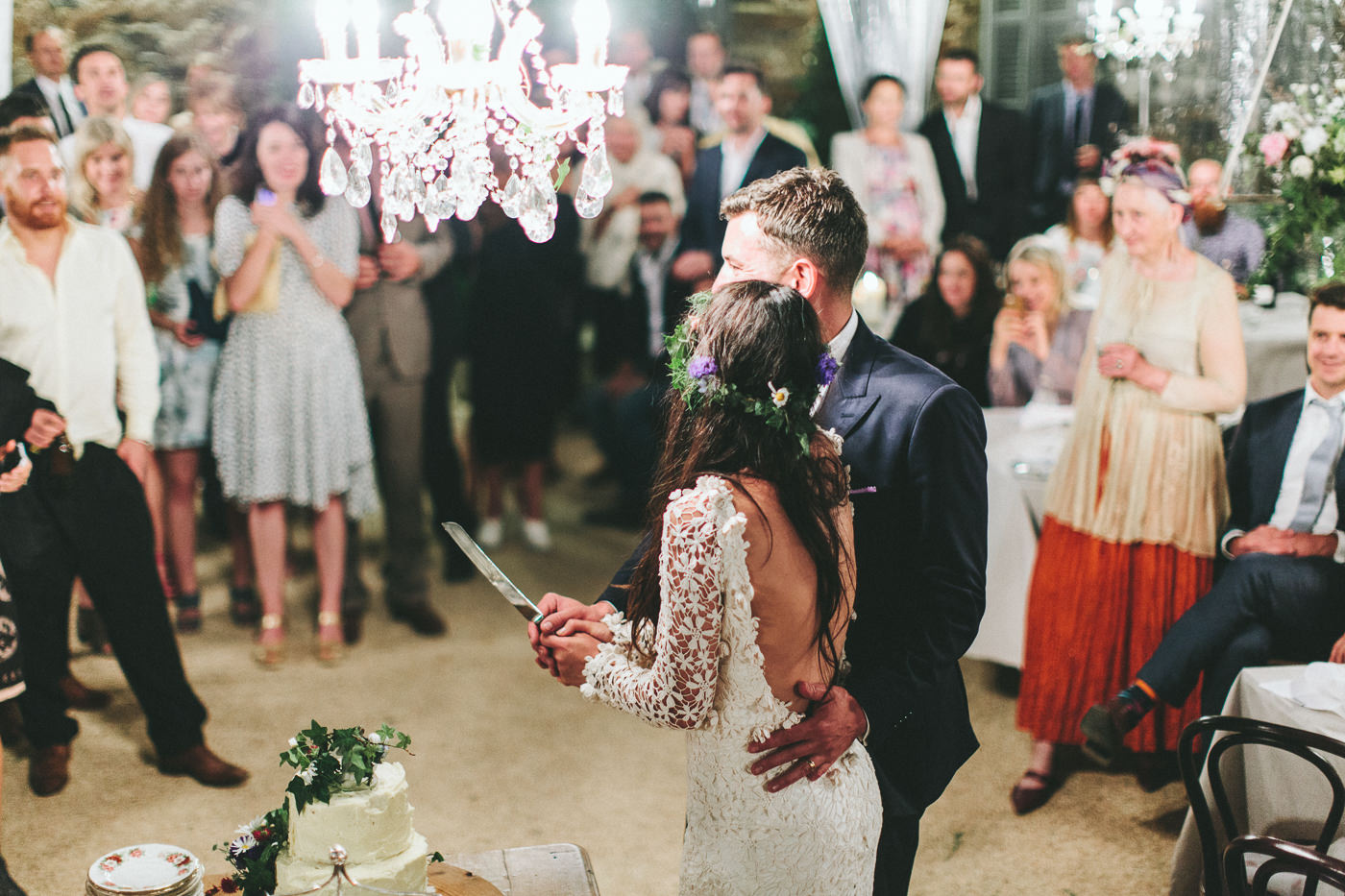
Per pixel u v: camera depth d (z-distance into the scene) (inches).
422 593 173.9
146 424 130.3
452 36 71.2
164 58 169.0
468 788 130.3
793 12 223.1
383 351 166.1
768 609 62.5
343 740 72.1
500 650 168.6
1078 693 126.3
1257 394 131.5
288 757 71.4
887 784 76.9
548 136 73.8
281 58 175.8
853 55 181.6
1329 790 87.6
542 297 198.1
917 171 174.4
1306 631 114.2
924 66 178.4
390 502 171.8
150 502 164.2
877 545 74.0
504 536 216.4
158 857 74.4
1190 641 116.8
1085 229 152.0
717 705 64.2
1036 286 152.9
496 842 119.4
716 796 64.9
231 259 151.1
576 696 154.8
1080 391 130.2
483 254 196.1
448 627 176.1
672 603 60.9
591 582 193.9
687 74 216.4
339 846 67.4
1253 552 117.3
